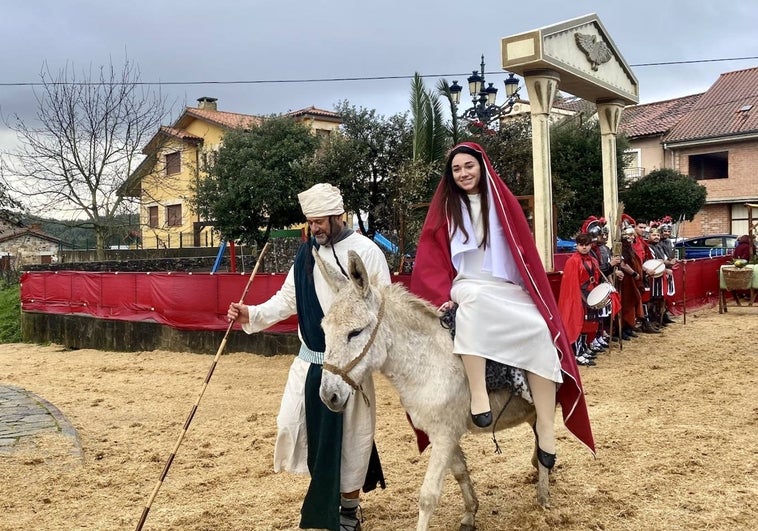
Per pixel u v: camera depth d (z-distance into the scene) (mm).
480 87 18688
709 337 12445
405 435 6633
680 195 26766
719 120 33125
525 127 19344
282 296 4324
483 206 3904
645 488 4914
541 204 11617
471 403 3729
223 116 33875
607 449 5906
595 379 9094
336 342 3443
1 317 18984
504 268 3885
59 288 15727
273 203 21266
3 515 4750
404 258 13391
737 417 6906
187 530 4441
